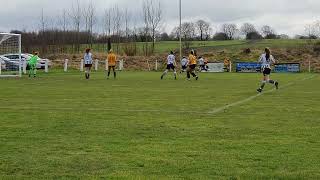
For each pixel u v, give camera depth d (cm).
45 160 893
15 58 4903
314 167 836
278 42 9244
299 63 6488
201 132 1194
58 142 1062
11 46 4747
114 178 773
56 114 1543
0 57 4641
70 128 1252
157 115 1525
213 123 1347
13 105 1825
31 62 4194
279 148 995
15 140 1084
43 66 5588
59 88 2750
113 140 1086
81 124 1321
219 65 6103
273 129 1242
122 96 2233
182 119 1429
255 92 2494
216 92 2481
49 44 8006
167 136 1138
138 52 8100
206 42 10181
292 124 1332
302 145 1026
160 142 1063
